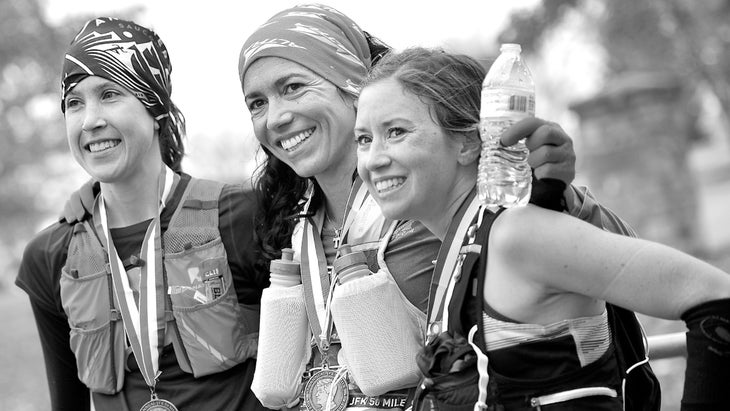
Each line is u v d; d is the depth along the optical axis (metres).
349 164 4.16
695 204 25.78
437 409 3.17
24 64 30.30
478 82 3.44
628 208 25.94
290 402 4.11
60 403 4.83
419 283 3.88
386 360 3.76
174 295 4.35
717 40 21.94
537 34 19.17
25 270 4.62
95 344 4.42
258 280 4.41
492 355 3.03
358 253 3.88
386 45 4.44
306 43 4.07
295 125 4.08
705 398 2.79
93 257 4.46
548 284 2.93
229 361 4.33
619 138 25.97
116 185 4.45
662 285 2.81
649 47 22.44
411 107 3.35
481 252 3.07
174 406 4.34
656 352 4.48
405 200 3.38
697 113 28.98
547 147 2.88
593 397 3.02
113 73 4.33
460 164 3.43
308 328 4.13
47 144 32.69
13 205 33.06
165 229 4.46
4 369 16.14
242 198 4.49
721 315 2.77
